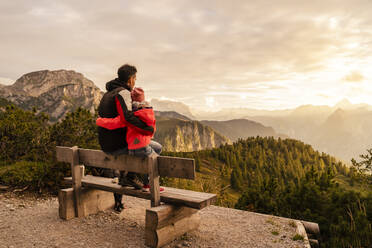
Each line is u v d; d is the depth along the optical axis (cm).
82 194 477
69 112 847
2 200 567
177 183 984
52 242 378
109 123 358
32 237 394
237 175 9669
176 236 395
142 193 382
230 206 800
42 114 882
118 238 397
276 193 746
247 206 701
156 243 357
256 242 409
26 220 463
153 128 358
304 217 596
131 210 536
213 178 978
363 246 477
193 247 377
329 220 576
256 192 721
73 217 471
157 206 369
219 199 848
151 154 368
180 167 343
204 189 925
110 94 364
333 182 688
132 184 398
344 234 508
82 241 384
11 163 752
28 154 784
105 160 424
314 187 637
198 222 449
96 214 495
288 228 476
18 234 404
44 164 678
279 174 13812
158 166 368
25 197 599
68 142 806
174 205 380
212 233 439
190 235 417
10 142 765
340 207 594
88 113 870
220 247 384
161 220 358
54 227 432
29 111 870
